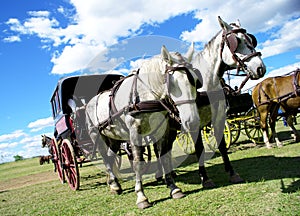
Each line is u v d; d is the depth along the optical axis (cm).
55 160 1000
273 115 944
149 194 559
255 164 682
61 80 780
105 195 625
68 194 715
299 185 456
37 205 642
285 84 903
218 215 383
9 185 1191
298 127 1491
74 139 765
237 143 1170
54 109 960
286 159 684
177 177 691
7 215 588
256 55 492
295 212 351
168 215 411
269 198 417
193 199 471
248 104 867
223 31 527
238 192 468
